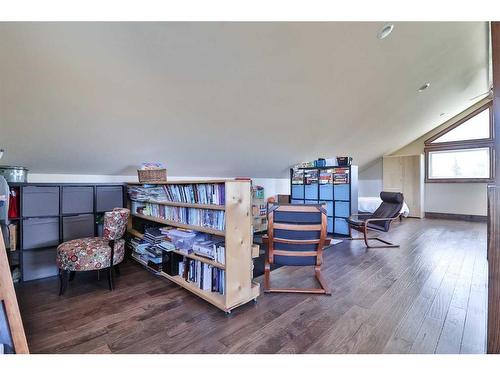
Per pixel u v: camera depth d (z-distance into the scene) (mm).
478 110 5820
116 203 3064
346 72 2656
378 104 3732
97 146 2611
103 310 1885
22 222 2404
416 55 2824
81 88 1858
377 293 2139
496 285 954
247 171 4855
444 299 2010
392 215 3736
